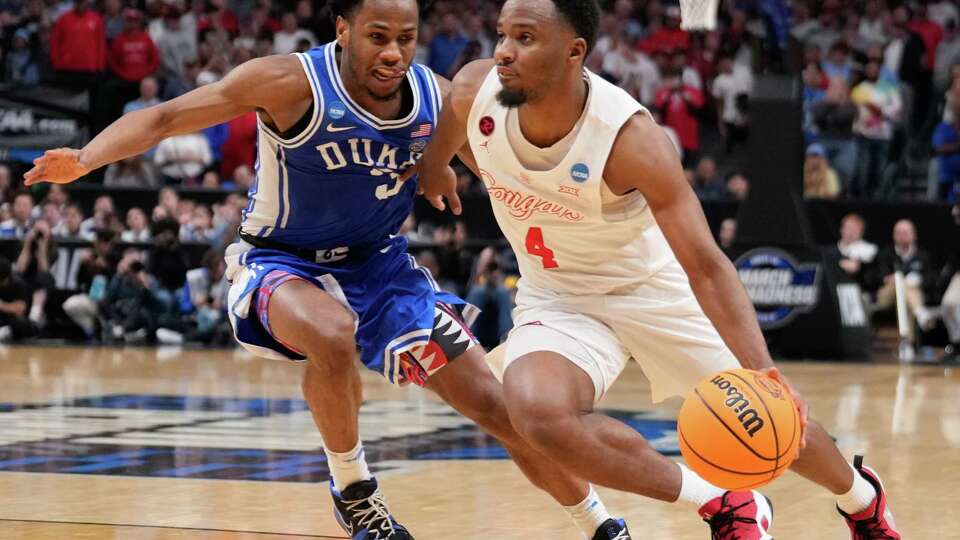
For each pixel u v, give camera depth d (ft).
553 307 15.43
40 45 62.13
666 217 13.88
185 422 29.40
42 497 20.44
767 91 44.27
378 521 16.49
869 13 61.41
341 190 16.63
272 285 16.26
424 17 62.34
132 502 19.99
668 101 57.26
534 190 14.55
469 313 17.40
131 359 44.47
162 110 15.66
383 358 16.80
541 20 13.52
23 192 53.62
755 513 14.75
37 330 51.03
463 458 24.57
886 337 49.11
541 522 18.61
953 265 47.50
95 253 50.44
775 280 44.73
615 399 34.32
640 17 63.31
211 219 51.39
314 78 16.11
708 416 12.96
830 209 50.88
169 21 62.18
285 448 25.61
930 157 56.70
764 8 44.01
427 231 50.88
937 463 23.84
